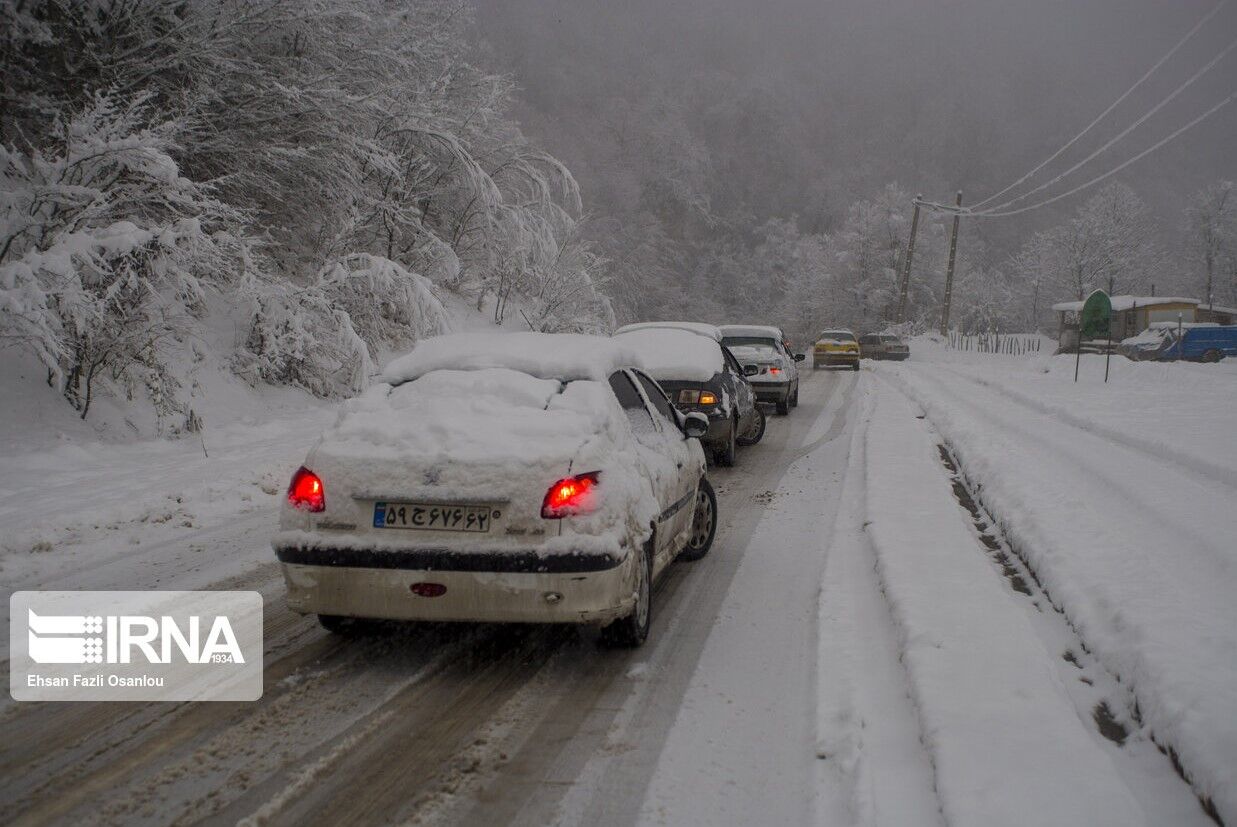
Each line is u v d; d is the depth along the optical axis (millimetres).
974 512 7852
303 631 4977
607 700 4031
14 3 11430
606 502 4129
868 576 5828
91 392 10641
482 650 4691
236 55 14641
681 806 3109
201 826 2967
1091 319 21781
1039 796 2924
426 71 18891
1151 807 2994
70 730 3701
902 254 65812
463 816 3043
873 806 2986
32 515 7227
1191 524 6371
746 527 7531
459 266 19422
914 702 3748
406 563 4020
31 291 9047
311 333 13844
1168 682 3654
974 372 28266
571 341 5402
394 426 4344
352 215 16391
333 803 3125
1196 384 19875
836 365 34156
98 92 10727
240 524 7555
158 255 10852
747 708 3922
